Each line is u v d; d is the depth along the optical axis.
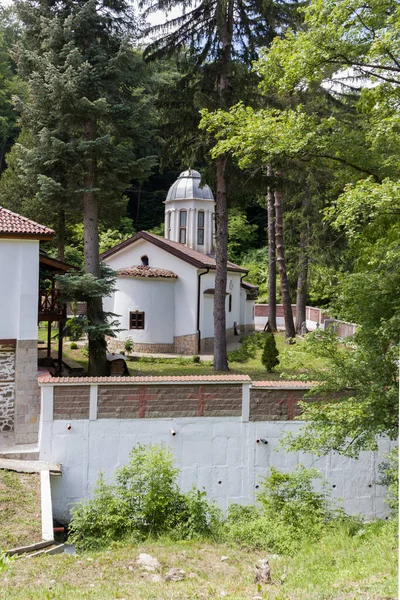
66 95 17.95
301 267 30.66
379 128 11.58
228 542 10.13
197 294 28.75
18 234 15.38
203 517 10.81
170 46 20.19
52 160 18.77
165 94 20.14
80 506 11.17
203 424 14.00
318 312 37.59
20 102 19.89
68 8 19.95
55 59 18.83
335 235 28.08
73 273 19.06
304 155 13.10
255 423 14.16
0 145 47.53
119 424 13.67
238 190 21.00
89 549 9.82
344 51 11.21
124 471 11.24
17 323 15.70
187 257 28.67
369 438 10.28
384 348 10.84
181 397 13.94
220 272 22.06
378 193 9.77
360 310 10.91
